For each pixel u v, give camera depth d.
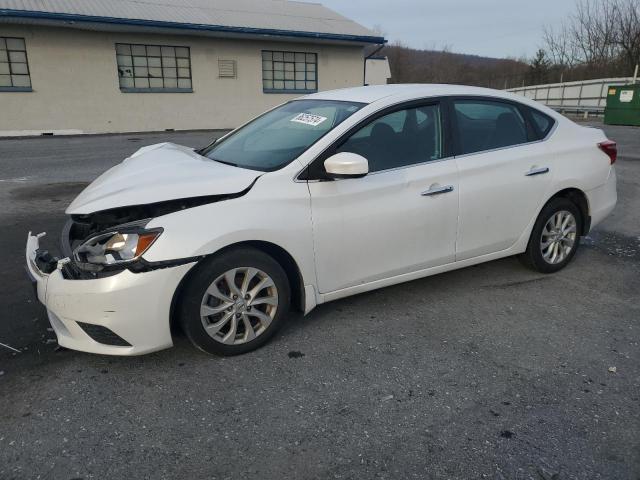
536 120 4.36
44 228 5.95
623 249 5.35
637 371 3.10
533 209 4.26
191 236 2.87
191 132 18.31
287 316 3.51
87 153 12.26
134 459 2.35
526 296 4.15
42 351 3.26
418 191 3.63
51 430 2.54
